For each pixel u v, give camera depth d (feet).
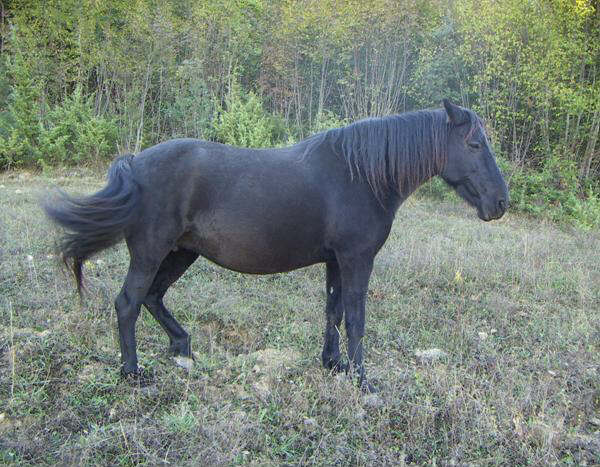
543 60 35.78
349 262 11.26
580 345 14.29
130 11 41.86
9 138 37.09
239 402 10.68
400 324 15.24
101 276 16.96
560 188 37.73
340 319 12.32
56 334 12.42
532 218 35.37
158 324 13.74
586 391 11.85
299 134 42.68
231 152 11.00
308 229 11.00
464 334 14.61
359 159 11.08
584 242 26.66
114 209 10.12
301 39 44.96
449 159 11.66
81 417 9.76
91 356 11.79
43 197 10.38
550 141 40.01
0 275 15.79
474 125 11.38
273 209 10.69
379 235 11.35
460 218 30.91
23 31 40.50
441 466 9.23
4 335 12.13
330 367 12.31
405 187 11.57
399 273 18.94
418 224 27.30
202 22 43.37
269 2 46.19
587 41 36.22
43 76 39.99
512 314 16.53
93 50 41.11
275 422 10.16
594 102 36.52
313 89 47.29
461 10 40.40
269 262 11.18
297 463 9.01
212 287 16.42
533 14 36.42
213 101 41.88
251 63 47.26
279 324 14.57
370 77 43.70
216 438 9.28
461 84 40.47
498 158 37.11
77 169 37.73
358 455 9.22
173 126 43.55
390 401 10.85
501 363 12.89
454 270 19.52
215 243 10.96
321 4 42.73
